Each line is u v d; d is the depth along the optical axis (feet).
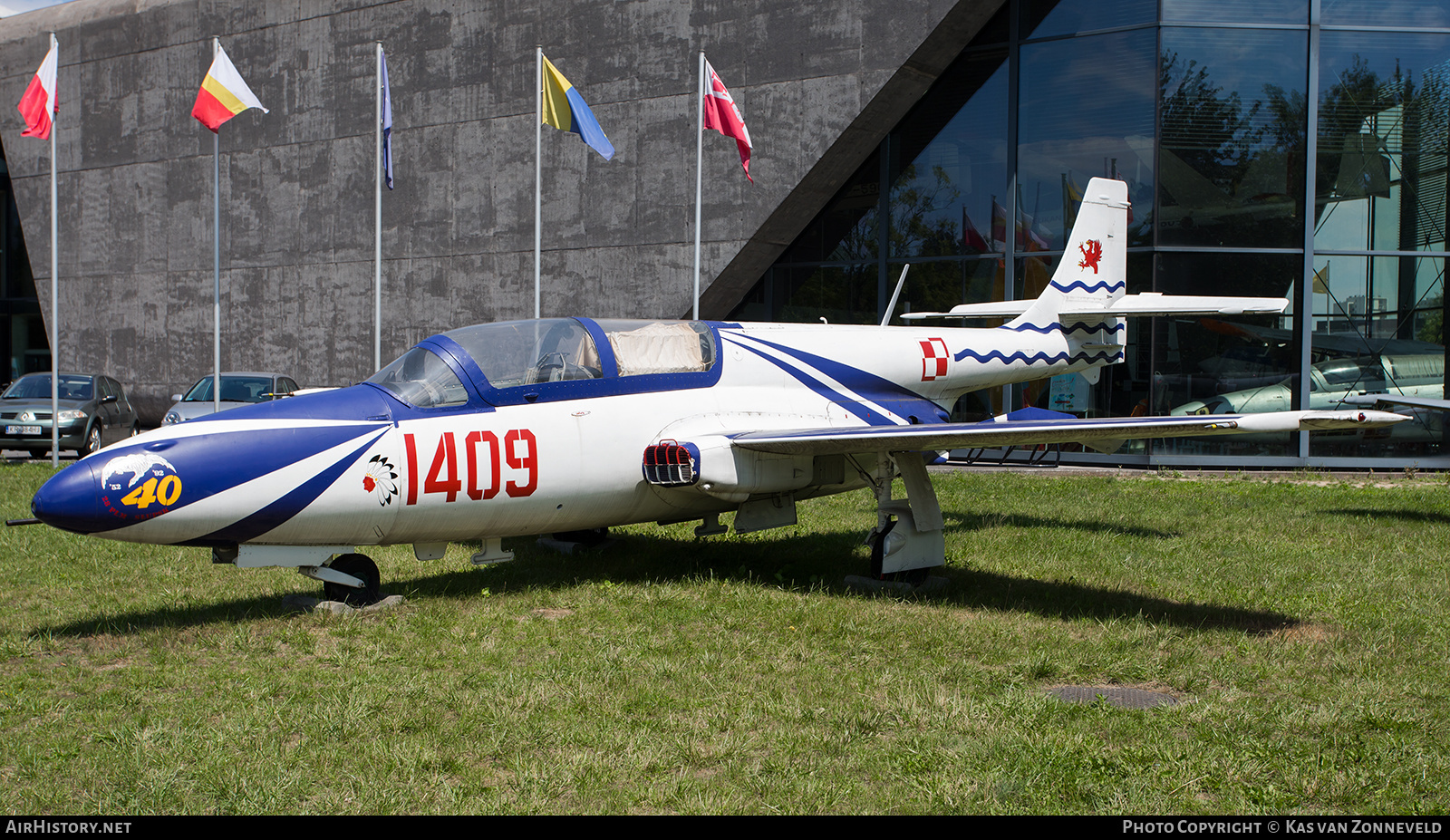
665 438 23.02
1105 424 19.25
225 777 11.62
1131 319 52.37
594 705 14.25
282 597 21.08
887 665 16.42
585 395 22.41
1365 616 19.58
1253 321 51.98
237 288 72.74
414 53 65.57
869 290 60.29
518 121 62.69
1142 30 51.90
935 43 53.06
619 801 11.23
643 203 59.77
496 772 12.10
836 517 33.50
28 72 78.18
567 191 61.82
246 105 47.52
